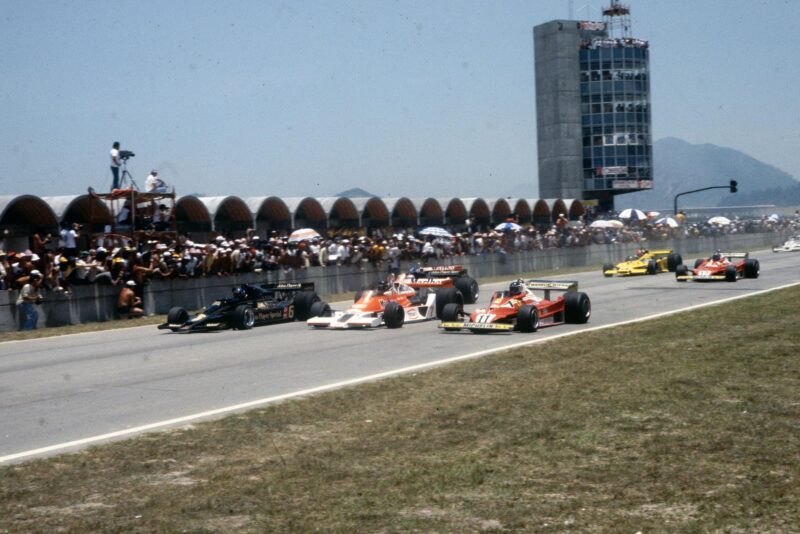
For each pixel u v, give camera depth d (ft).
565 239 421.18
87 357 142.41
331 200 379.96
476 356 125.49
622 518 53.11
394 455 70.03
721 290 231.09
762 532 49.98
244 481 64.23
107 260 214.07
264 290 186.19
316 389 102.06
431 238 365.61
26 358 144.46
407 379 106.11
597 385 96.32
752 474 60.80
